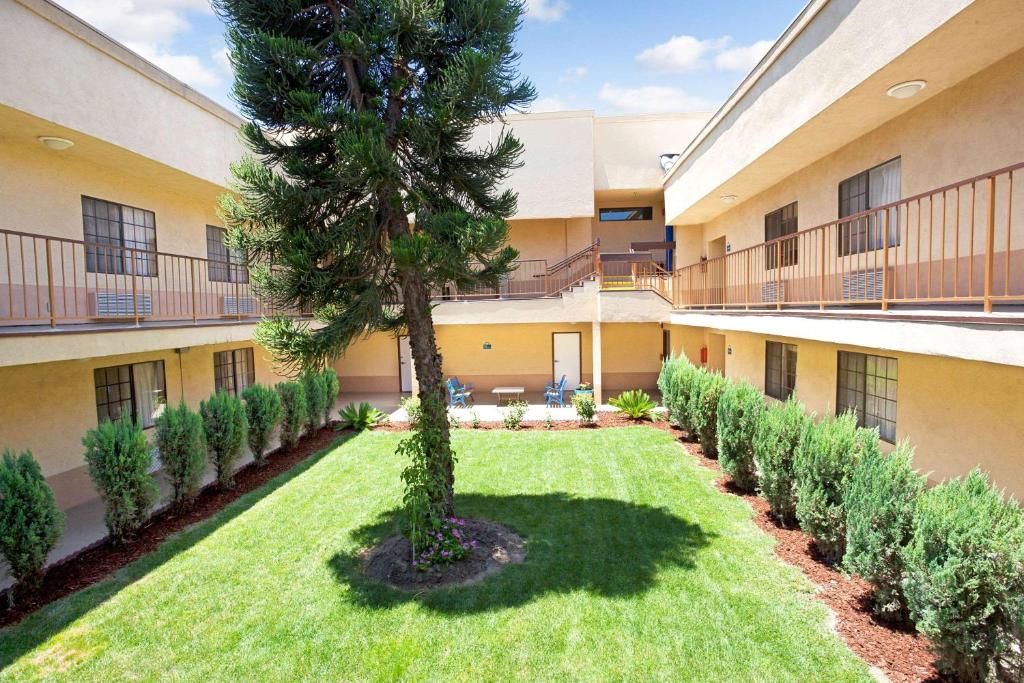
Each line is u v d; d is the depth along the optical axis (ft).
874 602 14.61
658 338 57.11
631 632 13.94
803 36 22.38
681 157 41.55
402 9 17.25
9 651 13.84
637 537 19.81
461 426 40.34
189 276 35.04
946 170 19.35
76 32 21.84
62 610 15.79
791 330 22.68
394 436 37.83
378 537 20.70
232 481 27.04
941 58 16.75
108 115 23.66
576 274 54.65
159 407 32.30
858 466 15.33
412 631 14.37
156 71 26.63
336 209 19.52
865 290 21.45
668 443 33.53
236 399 27.91
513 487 26.14
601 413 43.50
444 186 21.25
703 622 14.24
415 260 16.60
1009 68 16.66
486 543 19.70
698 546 18.83
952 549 10.83
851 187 25.46
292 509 23.93
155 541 20.74
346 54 18.30
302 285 18.34
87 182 27.04
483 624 14.57
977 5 13.65
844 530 15.99
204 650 13.79
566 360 57.47
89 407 27.32
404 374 59.62
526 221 56.80
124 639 14.32
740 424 24.02
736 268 39.86
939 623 10.88
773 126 25.46
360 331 20.22
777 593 15.52
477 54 17.26
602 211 60.13
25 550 16.10
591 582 16.61
